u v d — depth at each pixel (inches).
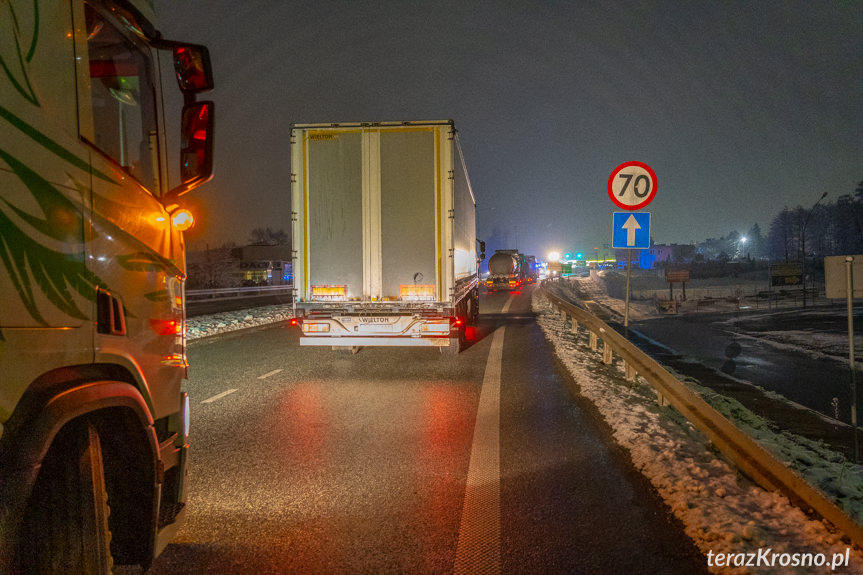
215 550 151.4
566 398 342.6
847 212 4419.3
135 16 114.9
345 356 511.2
